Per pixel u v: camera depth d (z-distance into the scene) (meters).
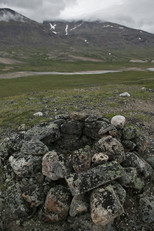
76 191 8.45
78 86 62.91
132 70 148.88
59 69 160.75
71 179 8.76
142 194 9.34
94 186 8.41
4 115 26.25
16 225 8.73
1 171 11.84
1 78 98.50
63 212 8.52
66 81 78.88
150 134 18.02
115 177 8.67
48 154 10.18
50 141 12.48
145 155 12.45
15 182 10.59
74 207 8.41
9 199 9.52
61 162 9.89
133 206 8.98
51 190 9.12
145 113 24.25
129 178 9.22
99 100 31.41
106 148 10.49
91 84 66.31
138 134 12.55
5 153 12.36
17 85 70.12
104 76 98.94
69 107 27.52
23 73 126.19
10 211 9.12
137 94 35.75
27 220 8.85
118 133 12.08
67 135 13.15
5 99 41.47
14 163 10.64
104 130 11.77
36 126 13.22
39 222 8.73
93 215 7.68
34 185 9.85
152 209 8.56
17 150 12.27
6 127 21.34
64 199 8.76
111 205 7.71
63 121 13.59
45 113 25.14
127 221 8.44
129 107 27.06
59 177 9.48
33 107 29.58
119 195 8.44
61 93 42.84
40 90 55.94
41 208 9.09
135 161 10.41
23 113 26.08
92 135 12.93
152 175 10.63
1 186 10.73
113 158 10.27
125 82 65.25
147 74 106.50
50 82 76.94
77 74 118.25
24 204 9.16
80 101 31.53
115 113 24.16
